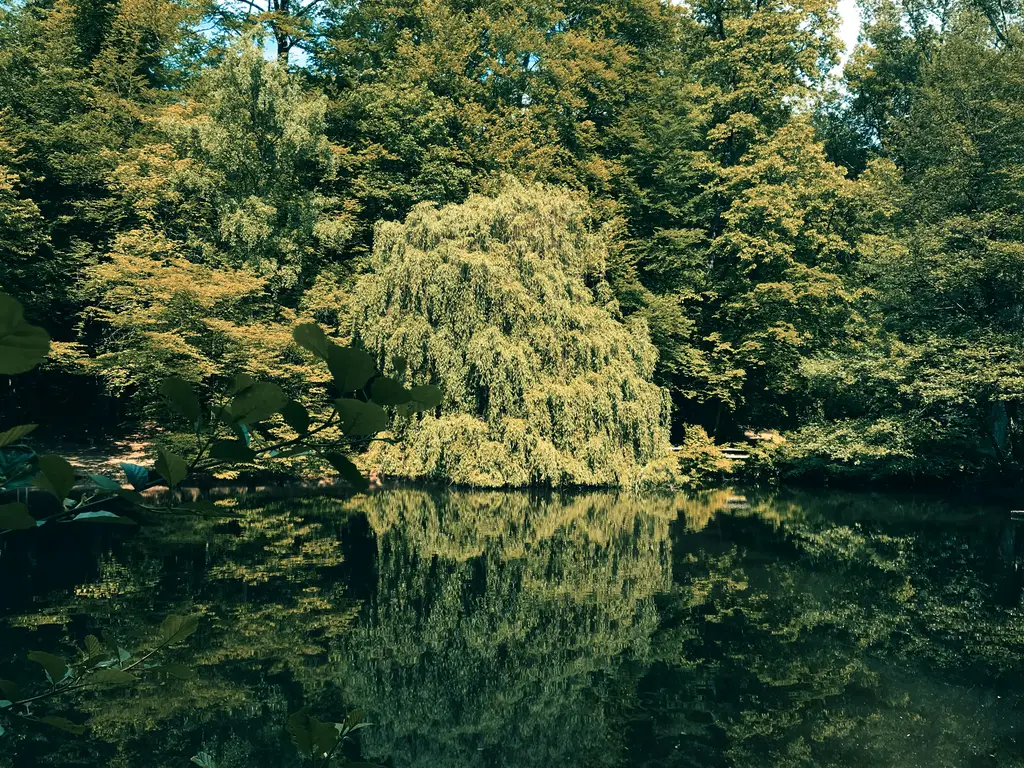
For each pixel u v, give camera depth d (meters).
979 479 25.50
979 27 25.48
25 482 0.98
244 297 22.56
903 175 27.06
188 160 23.09
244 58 23.16
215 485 22.17
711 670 10.05
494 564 14.79
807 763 7.64
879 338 25.88
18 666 9.16
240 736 7.88
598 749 7.97
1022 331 22.83
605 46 30.58
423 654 10.35
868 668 10.14
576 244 23.38
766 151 28.05
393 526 17.98
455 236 21.97
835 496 24.11
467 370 21.33
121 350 21.58
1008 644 11.03
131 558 14.38
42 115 24.00
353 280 24.70
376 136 28.28
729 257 29.53
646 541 16.98
